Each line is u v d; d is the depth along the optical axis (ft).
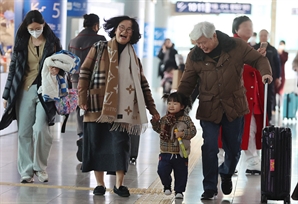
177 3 143.54
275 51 53.36
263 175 28.50
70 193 30.04
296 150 47.39
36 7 58.59
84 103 28.78
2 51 52.16
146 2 120.67
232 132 28.99
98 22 42.11
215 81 28.45
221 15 148.36
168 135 28.58
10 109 31.83
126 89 28.78
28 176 32.35
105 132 29.40
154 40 137.59
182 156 28.58
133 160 39.86
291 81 100.12
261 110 35.70
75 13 71.41
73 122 65.41
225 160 29.89
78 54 41.63
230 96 28.53
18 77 31.73
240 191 31.68
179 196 29.27
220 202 28.91
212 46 28.04
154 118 29.53
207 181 29.14
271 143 28.17
